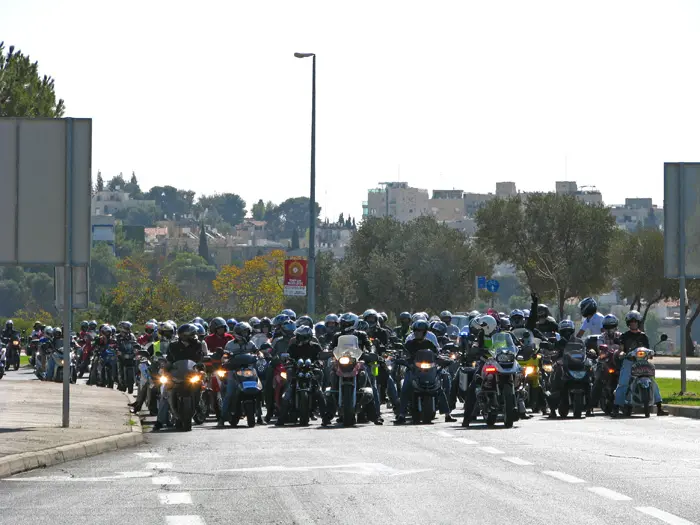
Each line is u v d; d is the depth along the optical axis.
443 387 73.69
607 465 41.53
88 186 57.94
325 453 47.03
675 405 72.62
